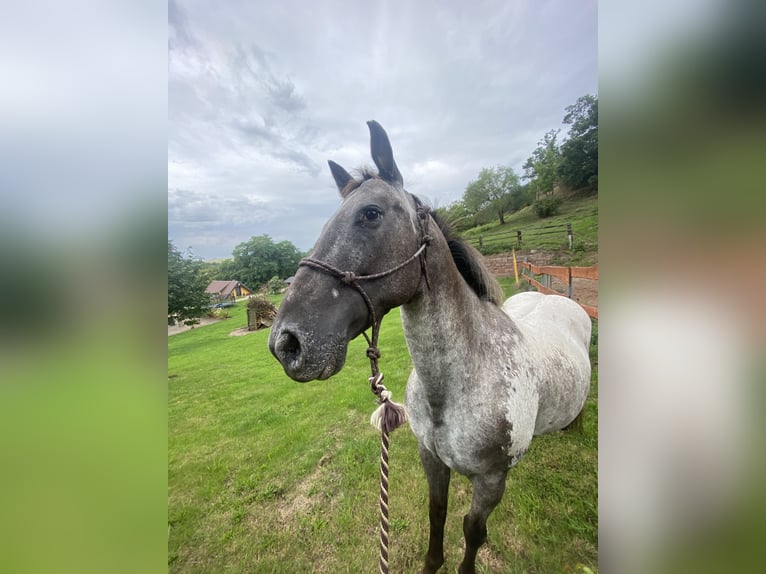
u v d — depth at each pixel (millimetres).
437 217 1566
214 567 2188
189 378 7539
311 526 2410
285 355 1007
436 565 1833
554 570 1854
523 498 2311
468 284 1632
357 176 1309
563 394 1854
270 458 3424
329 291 1048
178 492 2973
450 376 1372
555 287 5945
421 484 2654
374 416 1177
